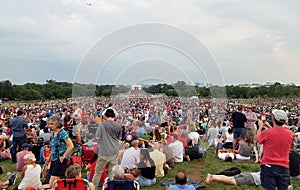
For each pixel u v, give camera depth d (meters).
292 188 5.63
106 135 5.38
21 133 8.38
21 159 7.45
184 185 4.68
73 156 7.03
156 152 6.74
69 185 4.48
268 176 4.51
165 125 10.72
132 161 6.17
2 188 5.84
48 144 8.05
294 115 18.28
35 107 30.00
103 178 5.74
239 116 9.20
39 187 5.53
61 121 5.14
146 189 5.95
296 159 5.78
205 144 10.00
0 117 18.14
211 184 6.20
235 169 6.60
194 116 11.54
